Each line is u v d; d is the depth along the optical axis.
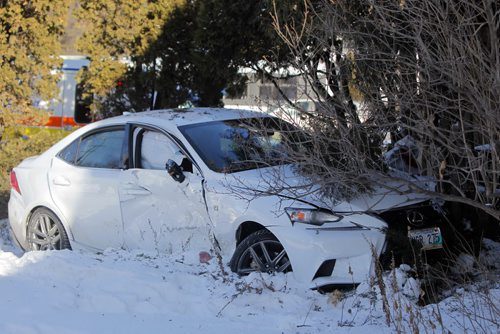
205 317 5.46
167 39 12.96
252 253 6.06
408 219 5.87
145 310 5.59
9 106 11.80
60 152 7.88
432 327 4.74
